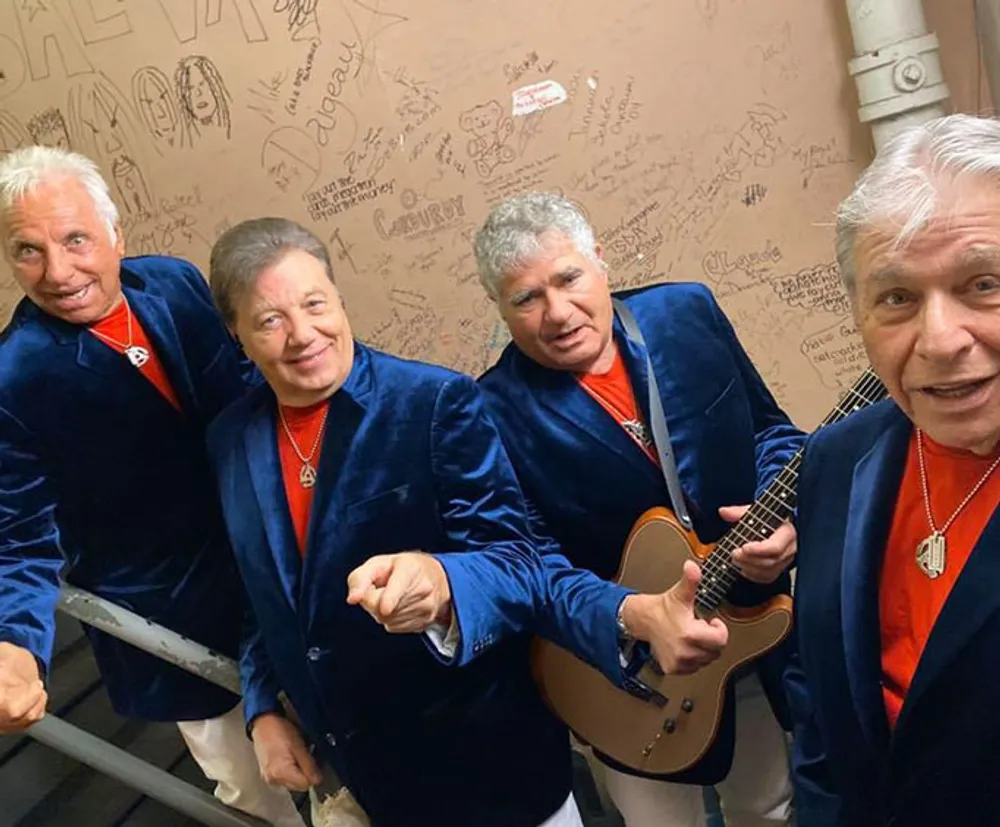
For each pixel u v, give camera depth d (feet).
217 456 5.33
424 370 5.06
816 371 9.49
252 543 5.09
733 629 5.63
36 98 9.54
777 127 8.98
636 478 5.66
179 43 9.27
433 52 9.07
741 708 6.42
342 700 5.08
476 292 9.57
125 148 9.56
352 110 9.26
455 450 4.96
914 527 3.35
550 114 9.12
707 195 9.18
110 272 5.78
